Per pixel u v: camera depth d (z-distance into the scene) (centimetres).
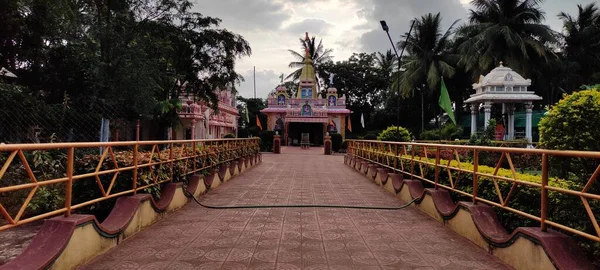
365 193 876
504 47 2823
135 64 1465
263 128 4853
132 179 532
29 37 1294
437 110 4044
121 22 1502
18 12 1175
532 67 2991
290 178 1175
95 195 550
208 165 917
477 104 2525
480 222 454
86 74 1462
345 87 4853
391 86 3906
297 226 546
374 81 4725
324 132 3647
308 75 4247
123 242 450
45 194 555
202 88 2261
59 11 1266
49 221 355
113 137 1492
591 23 3209
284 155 2512
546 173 341
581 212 379
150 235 485
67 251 343
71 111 1331
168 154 689
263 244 452
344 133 3928
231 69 2220
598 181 395
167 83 2033
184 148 752
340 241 471
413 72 3497
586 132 462
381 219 600
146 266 371
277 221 577
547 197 343
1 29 1163
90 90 1470
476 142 1625
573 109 480
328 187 976
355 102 4900
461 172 557
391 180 876
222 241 462
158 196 603
